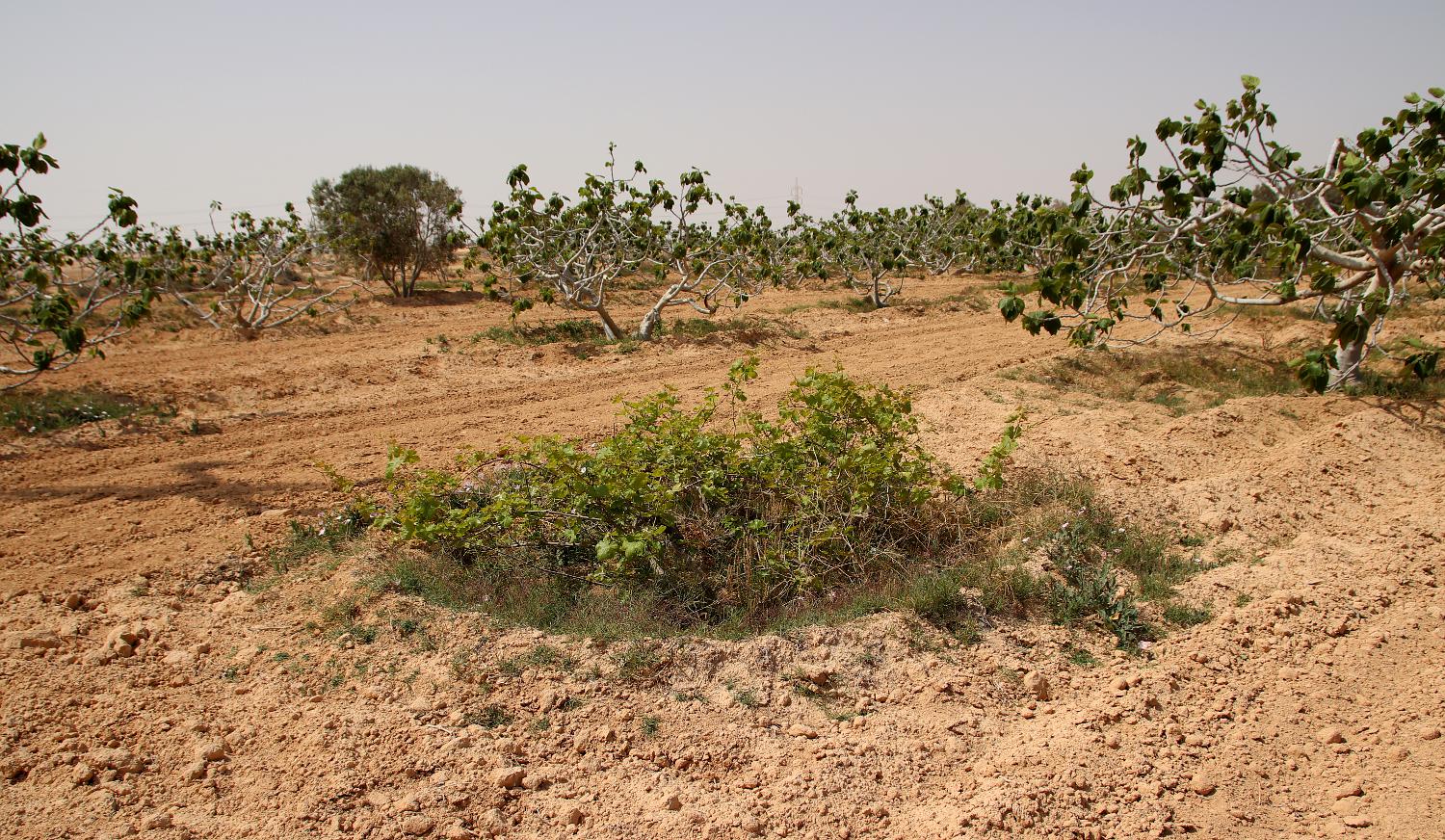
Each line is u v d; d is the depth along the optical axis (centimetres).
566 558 577
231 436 937
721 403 1087
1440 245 877
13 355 1370
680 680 447
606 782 374
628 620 498
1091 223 1003
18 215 803
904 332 1772
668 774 382
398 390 1159
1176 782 376
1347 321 763
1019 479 708
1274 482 723
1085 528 612
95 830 339
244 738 399
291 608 525
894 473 602
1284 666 468
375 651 469
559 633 489
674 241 1723
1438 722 411
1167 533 634
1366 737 408
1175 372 1216
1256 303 967
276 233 1866
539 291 2436
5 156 790
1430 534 619
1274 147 930
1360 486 736
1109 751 394
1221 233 1049
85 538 639
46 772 374
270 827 340
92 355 1039
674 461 596
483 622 496
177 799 360
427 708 415
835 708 435
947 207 3619
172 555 607
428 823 341
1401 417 886
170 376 1212
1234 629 498
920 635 493
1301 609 519
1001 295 2481
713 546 571
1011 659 478
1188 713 428
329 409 1056
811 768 386
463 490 634
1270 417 930
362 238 2273
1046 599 529
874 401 675
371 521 650
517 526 582
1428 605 525
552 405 1086
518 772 372
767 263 1952
